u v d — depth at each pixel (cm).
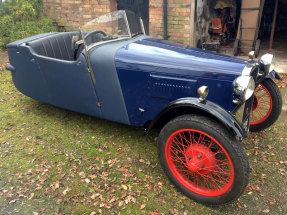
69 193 244
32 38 368
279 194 238
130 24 317
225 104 240
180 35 604
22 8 719
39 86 345
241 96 207
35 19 745
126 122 295
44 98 354
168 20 600
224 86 233
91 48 281
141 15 655
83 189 248
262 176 259
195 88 242
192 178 256
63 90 322
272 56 274
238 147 196
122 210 225
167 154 235
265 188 245
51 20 750
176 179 238
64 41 400
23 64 343
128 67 261
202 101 211
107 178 260
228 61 248
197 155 220
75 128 347
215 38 716
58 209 227
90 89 296
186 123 211
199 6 616
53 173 269
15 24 721
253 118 331
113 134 332
